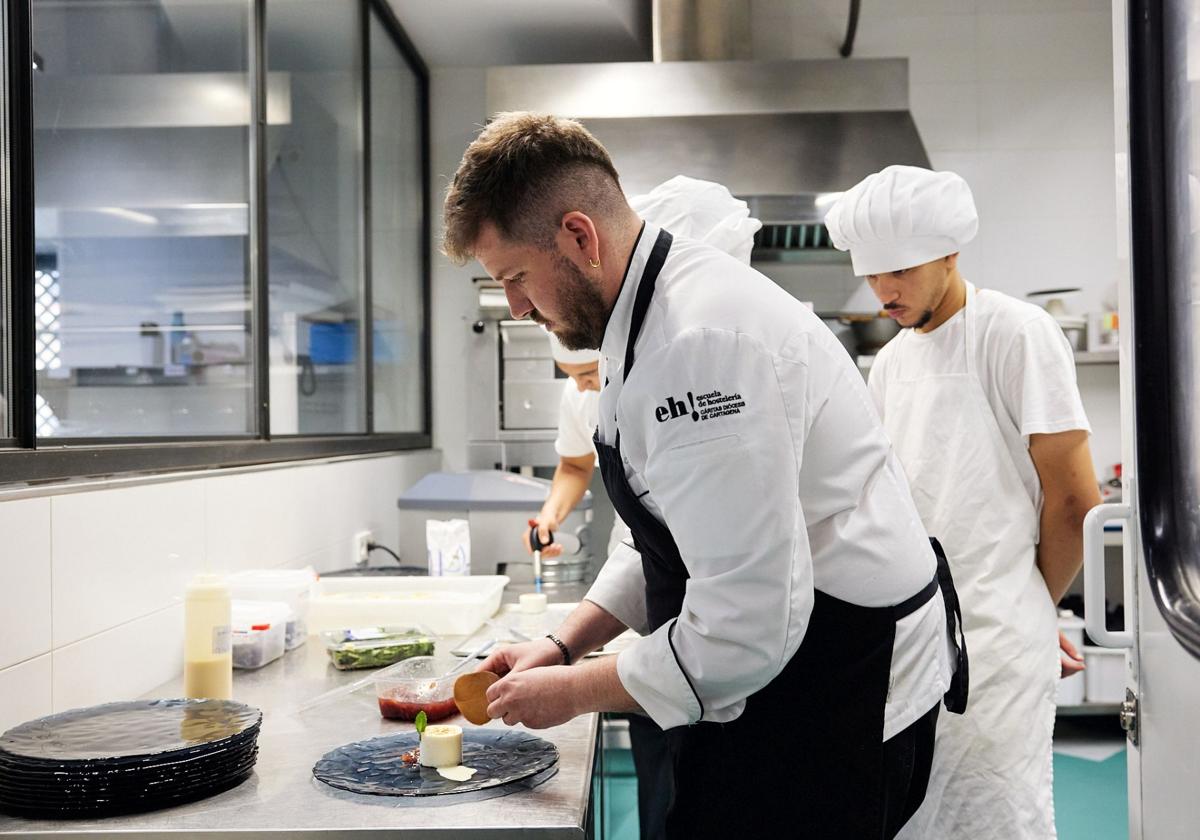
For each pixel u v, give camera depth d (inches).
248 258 110.3
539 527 120.9
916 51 194.7
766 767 53.0
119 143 88.0
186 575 80.1
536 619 96.3
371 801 48.1
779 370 47.3
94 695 66.1
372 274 159.3
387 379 169.9
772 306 49.2
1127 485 57.4
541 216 49.7
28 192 64.0
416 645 78.0
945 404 80.1
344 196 149.1
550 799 48.1
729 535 46.5
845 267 189.3
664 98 165.6
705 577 47.7
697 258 51.2
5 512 57.2
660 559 55.5
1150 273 52.4
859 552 52.2
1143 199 52.6
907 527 55.4
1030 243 192.7
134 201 90.0
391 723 62.7
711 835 54.0
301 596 85.7
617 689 49.9
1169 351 51.6
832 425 51.5
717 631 46.8
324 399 138.0
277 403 118.4
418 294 191.9
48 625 61.2
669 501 48.3
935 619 56.9
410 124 186.9
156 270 94.6
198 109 101.0
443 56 190.4
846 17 195.5
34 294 64.5
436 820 45.6
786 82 166.1
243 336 109.1
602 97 166.2
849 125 163.0
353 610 89.6
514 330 178.2
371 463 143.7
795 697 52.7
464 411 194.2
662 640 49.2
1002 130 193.3
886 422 86.4
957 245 79.7
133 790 46.6
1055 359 76.2
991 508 77.8
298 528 109.7
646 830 100.5
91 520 65.9
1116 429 188.7
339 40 146.8
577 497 128.1
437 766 52.2
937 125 193.9
